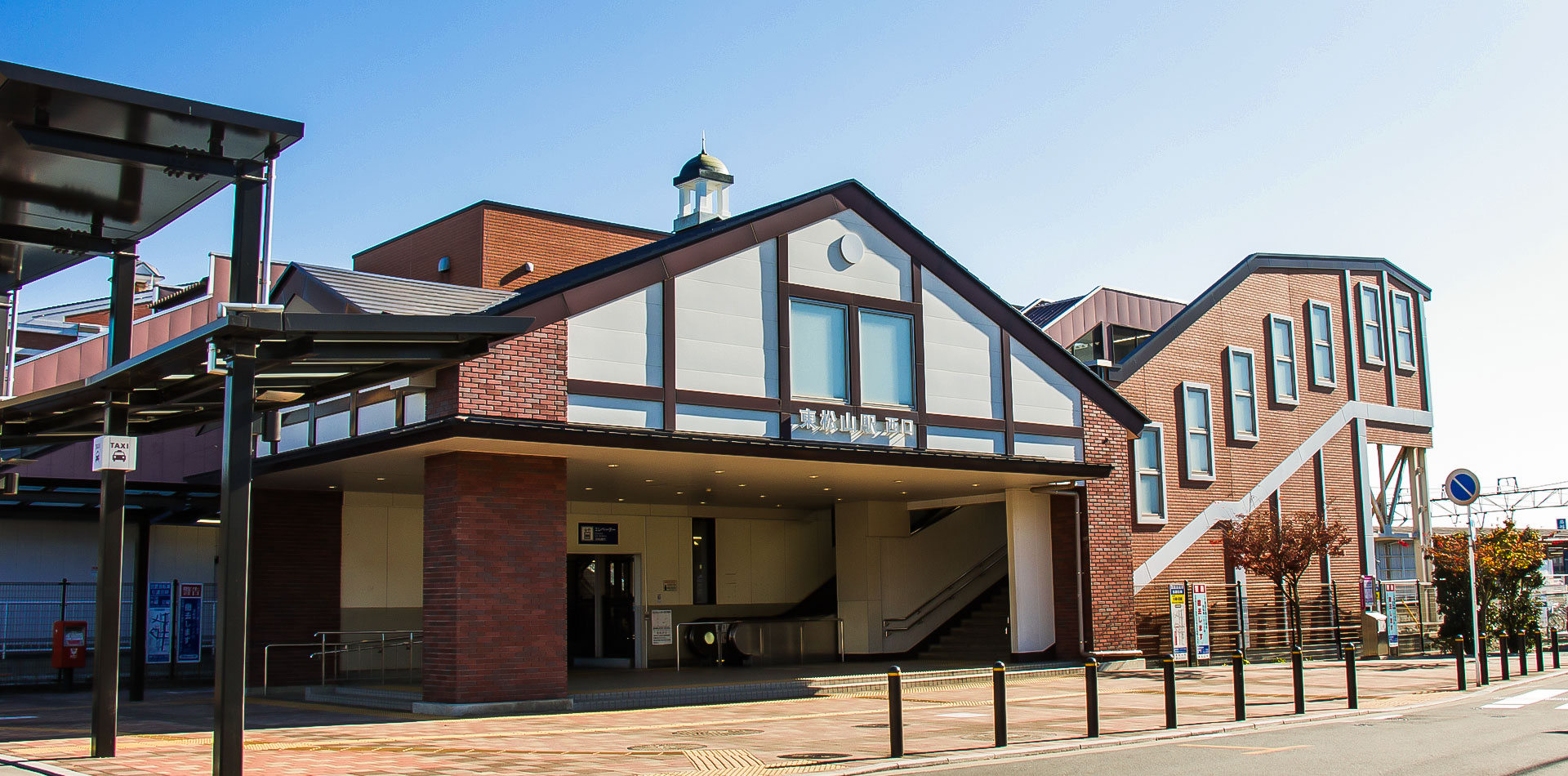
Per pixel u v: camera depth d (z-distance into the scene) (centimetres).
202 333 995
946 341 2128
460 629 1641
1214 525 2983
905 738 1426
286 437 1964
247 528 1007
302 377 1191
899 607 2744
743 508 2880
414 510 2400
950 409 2109
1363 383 3497
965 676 2230
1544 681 2250
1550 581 4550
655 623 2639
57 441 1373
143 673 1961
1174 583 2805
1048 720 1612
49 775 1064
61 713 1702
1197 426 3017
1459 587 3291
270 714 1716
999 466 2147
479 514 1678
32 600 2294
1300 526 2962
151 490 2239
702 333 1822
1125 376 2845
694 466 1975
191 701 1925
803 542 3011
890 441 2008
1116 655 2419
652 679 2150
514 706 1670
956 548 2905
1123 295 3219
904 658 2719
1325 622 3189
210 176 1194
